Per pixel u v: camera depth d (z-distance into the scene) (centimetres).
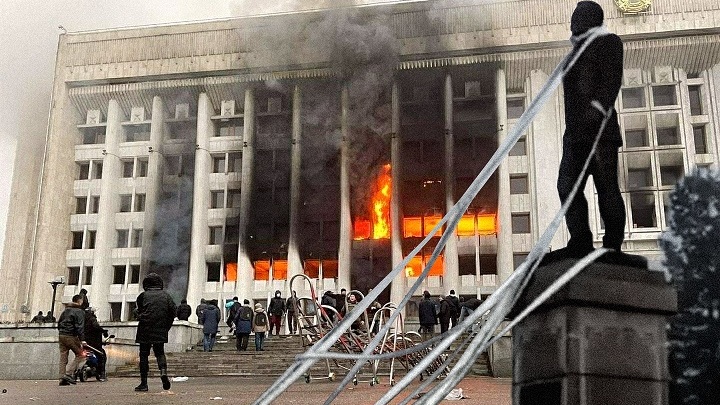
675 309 239
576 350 227
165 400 625
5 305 4888
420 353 880
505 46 4244
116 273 4753
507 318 272
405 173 4416
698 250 616
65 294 4656
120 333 2009
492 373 1227
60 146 4803
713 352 380
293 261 4309
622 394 227
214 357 1594
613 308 234
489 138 4375
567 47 4172
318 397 584
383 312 818
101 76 4784
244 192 4522
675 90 4125
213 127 4838
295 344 1931
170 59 4700
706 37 3994
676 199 984
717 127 4031
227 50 4616
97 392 801
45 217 4631
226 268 4584
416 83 4503
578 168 257
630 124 4144
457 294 4103
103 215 4719
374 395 606
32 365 1426
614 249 250
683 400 348
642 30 4044
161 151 4812
